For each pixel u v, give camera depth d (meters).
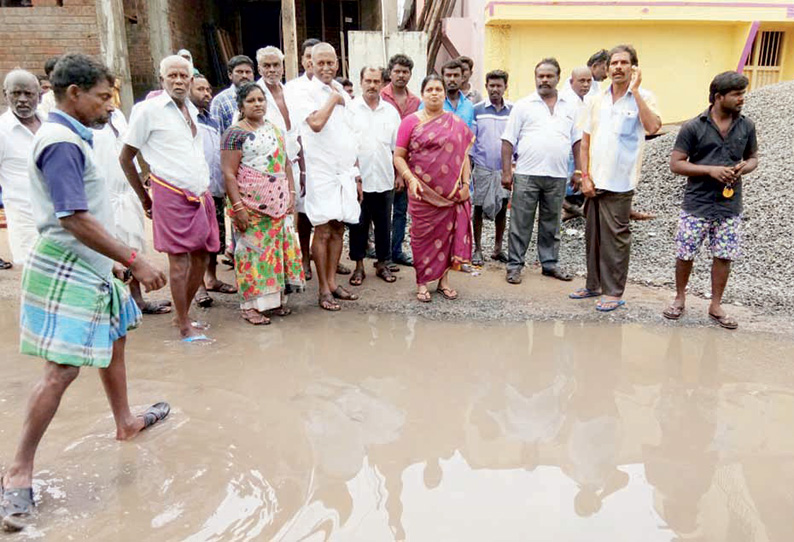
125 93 9.23
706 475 2.51
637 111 4.29
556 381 3.39
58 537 2.08
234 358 3.69
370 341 3.97
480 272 5.63
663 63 10.12
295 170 5.07
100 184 2.38
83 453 2.61
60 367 2.30
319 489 2.38
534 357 3.71
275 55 4.81
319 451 2.65
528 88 9.91
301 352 3.79
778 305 4.50
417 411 3.04
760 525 2.20
